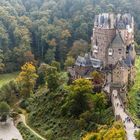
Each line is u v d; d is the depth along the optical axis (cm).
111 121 17812
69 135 19200
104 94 19650
